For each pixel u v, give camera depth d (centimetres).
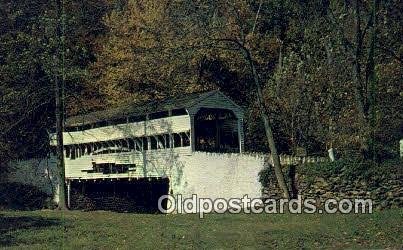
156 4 4800
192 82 4722
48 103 4809
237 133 3969
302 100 4116
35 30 3922
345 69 4000
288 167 3200
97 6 5244
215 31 4088
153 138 4056
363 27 3628
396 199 2795
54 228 2573
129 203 4453
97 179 4441
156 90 4819
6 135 4947
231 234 2264
